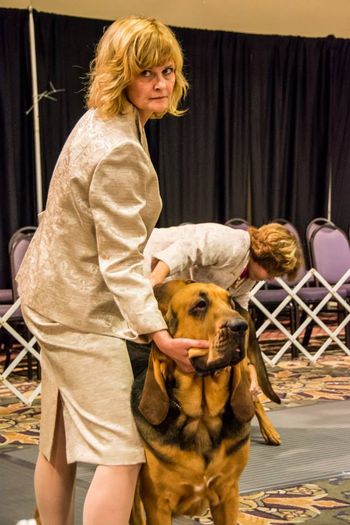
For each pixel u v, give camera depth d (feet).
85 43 24.86
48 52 24.35
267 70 27.53
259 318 24.13
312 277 22.61
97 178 5.66
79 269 5.96
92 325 5.96
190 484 6.10
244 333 5.62
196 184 26.71
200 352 5.69
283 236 10.05
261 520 8.75
